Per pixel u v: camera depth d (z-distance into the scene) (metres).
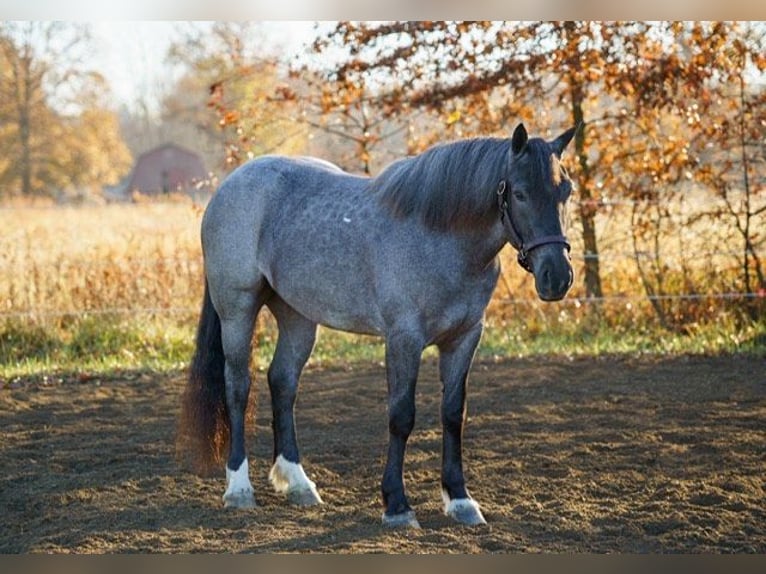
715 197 13.42
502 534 5.77
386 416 9.23
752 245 12.84
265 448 8.22
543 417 8.95
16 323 12.77
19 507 6.60
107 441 8.41
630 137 13.56
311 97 14.27
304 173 6.88
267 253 6.75
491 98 14.29
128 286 13.68
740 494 6.50
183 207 21.61
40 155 48.56
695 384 10.30
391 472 6.06
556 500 6.43
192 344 12.64
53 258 15.09
